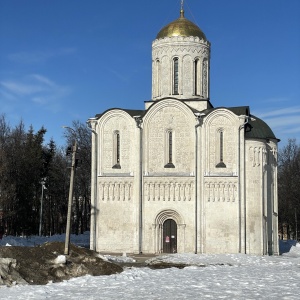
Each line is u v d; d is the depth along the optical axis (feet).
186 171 201.46
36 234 305.53
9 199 262.67
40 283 116.78
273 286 100.22
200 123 200.95
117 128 207.31
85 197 327.26
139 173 202.28
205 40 220.02
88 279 113.60
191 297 88.12
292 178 352.49
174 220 201.46
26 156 296.92
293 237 358.64
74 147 140.67
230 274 122.11
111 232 203.00
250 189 197.88
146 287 100.89
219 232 196.44
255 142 200.23
